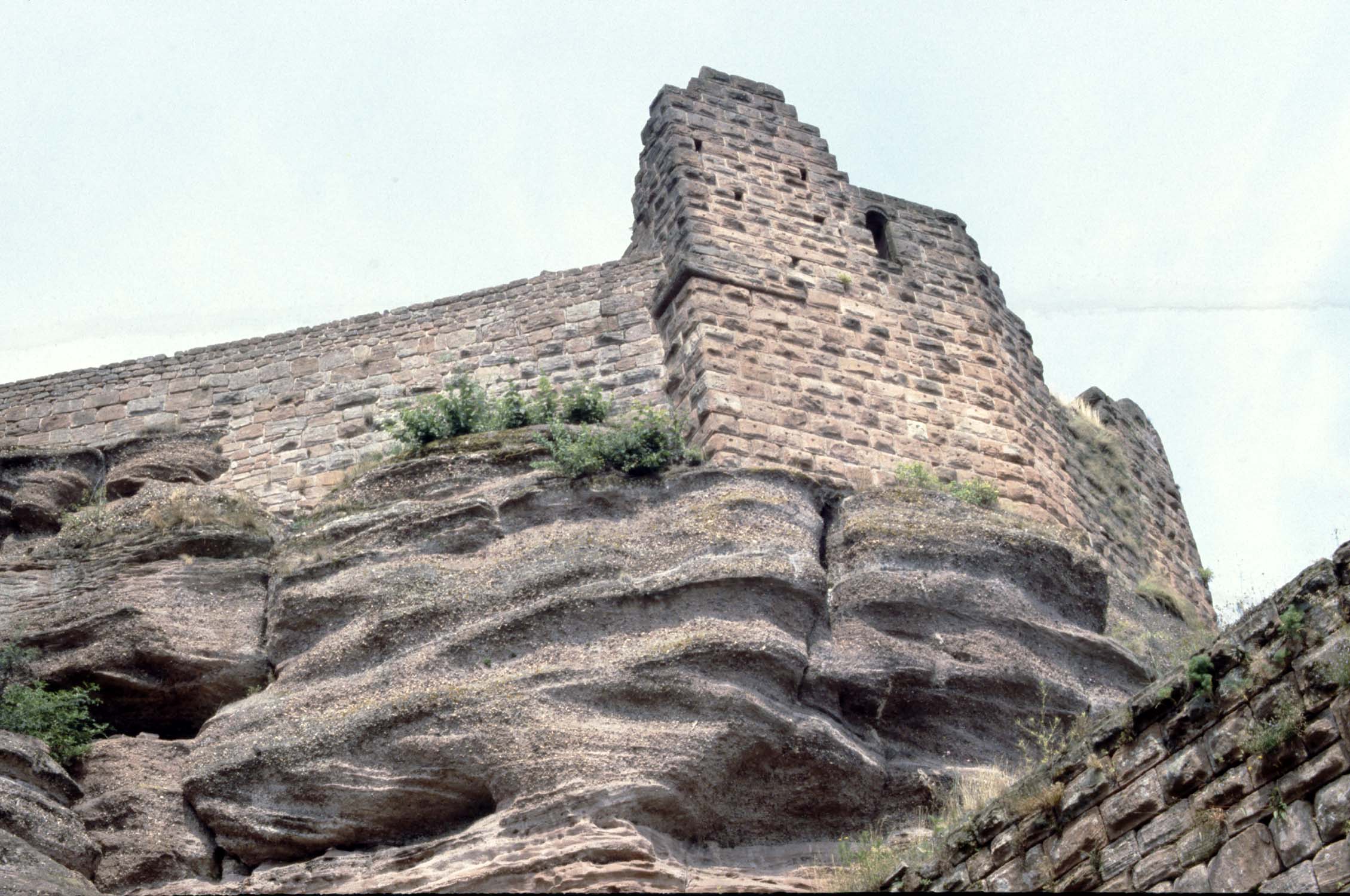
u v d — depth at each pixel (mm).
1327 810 10680
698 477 18578
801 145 24203
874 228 24250
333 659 17406
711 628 16672
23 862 14891
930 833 15523
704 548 17625
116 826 16234
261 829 16125
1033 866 12312
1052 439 23859
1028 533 18516
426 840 16078
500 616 17078
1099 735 12266
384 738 16234
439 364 22703
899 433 21516
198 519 19609
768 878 15219
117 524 20000
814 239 23062
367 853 15938
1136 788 11867
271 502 21812
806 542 17984
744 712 16109
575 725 16000
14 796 15609
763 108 24453
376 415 22406
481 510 18406
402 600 17656
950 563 18031
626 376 21828
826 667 16891
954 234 24484
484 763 15906
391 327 23203
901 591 17547
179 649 17906
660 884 14555
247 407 22859
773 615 17094
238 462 22344
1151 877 11516
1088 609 18562
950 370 22594
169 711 18078
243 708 17219
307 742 16391
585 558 17562
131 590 18547
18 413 23281
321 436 22375
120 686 17891
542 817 15289
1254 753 11211
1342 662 10883
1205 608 26125
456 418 20219
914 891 13133
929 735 17016
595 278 22922
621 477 18625
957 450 21812
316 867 15453
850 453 20906
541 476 18703
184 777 16609
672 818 15766
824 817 16281
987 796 16047
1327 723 10852
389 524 18594
